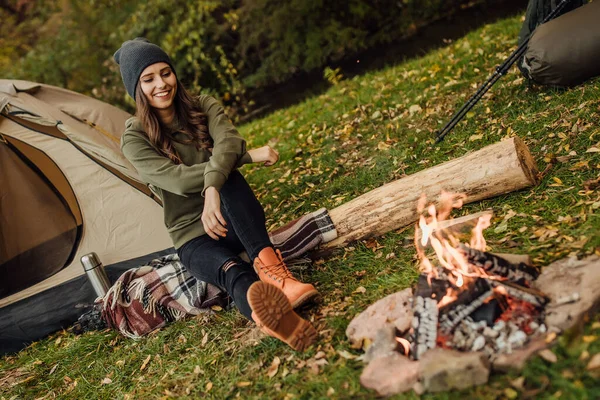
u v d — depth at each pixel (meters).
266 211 4.66
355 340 2.63
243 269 2.93
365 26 11.36
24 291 4.16
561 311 2.25
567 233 2.77
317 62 11.30
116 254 4.21
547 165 3.40
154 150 3.22
